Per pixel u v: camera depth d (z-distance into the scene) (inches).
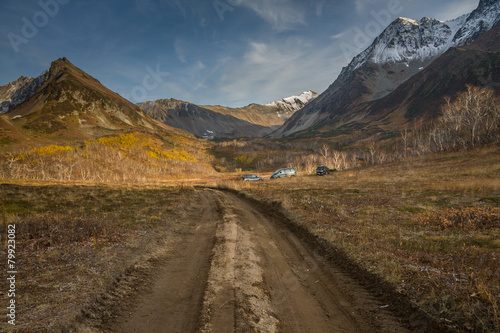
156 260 280.7
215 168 5265.8
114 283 213.2
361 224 392.2
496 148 1423.5
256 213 583.2
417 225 364.8
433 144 2923.2
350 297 207.5
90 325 160.7
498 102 2539.4
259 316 178.5
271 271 261.6
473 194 547.8
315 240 348.8
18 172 2197.3
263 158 5885.8
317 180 1266.0
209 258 289.7
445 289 185.3
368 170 1726.1
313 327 170.6
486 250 243.6
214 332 158.2
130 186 1015.6
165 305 192.5
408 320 170.1
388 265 237.3
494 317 148.6
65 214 446.3
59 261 242.7
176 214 518.6
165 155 4687.5
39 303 169.8
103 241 307.7
